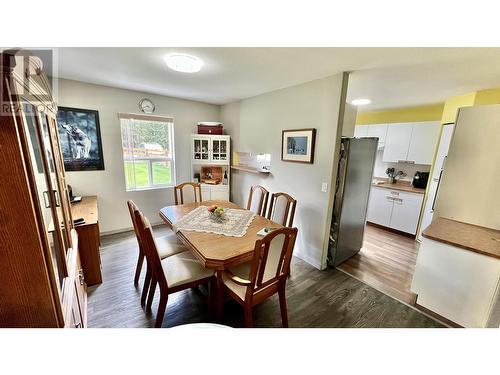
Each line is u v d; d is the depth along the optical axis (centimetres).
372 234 380
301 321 181
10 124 65
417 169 407
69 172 294
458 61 179
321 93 244
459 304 171
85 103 291
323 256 263
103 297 200
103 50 180
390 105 366
